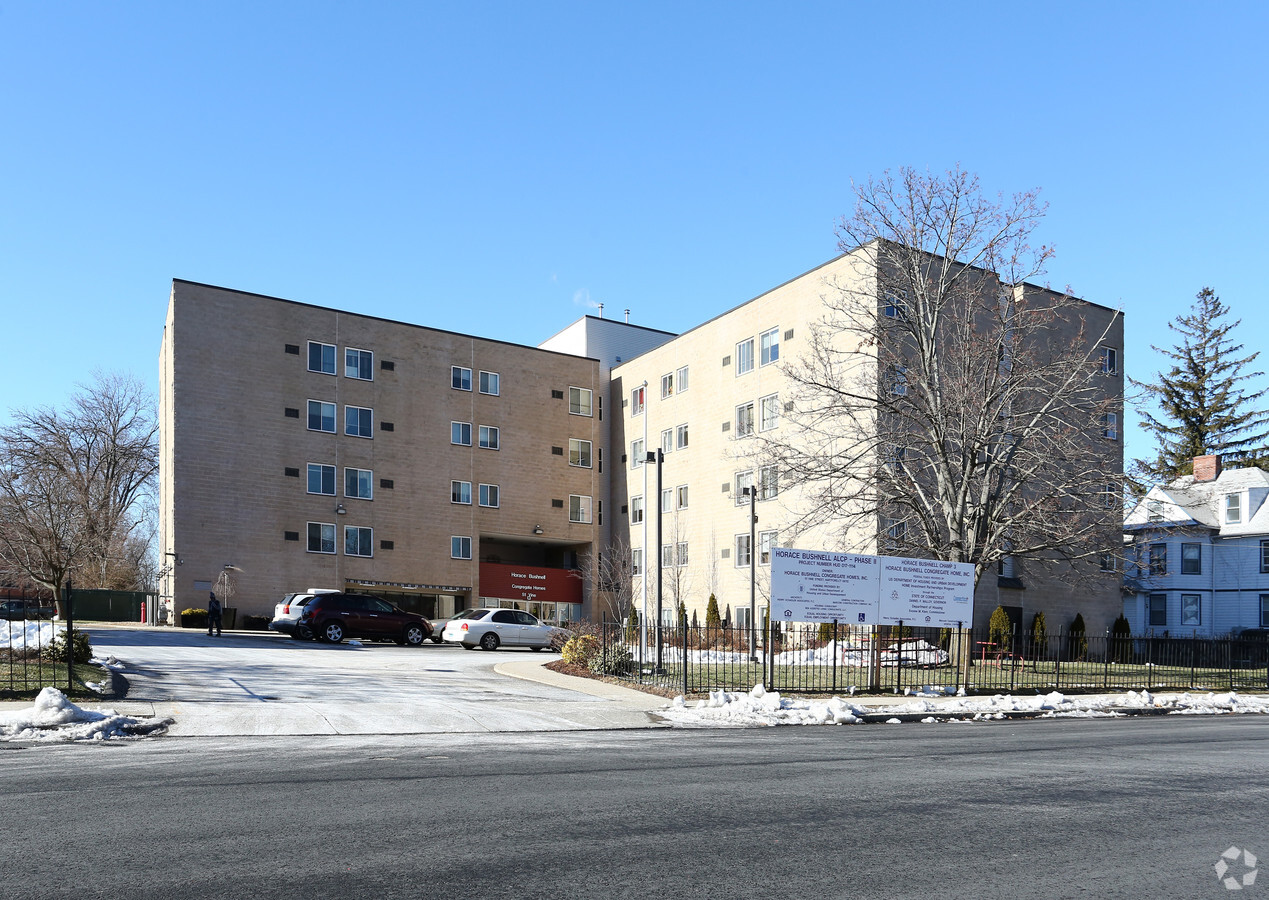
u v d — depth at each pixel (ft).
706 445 160.86
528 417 179.52
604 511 187.21
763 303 150.20
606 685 67.77
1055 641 132.87
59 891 17.69
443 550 167.43
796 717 53.62
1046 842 22.62
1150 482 120.88
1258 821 25.57
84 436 193.47
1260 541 165.37
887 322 97.40
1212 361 237.86
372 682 63.62
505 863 19.95
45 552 158.20
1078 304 106.32
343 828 22.99
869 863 20.42
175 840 21.63
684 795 28.07
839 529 112.78
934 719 57.98
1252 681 92.27
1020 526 90.68
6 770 31.30
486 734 44.75
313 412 157.48
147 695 51.55
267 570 150.20
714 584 155.02
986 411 90.48
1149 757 39.01
